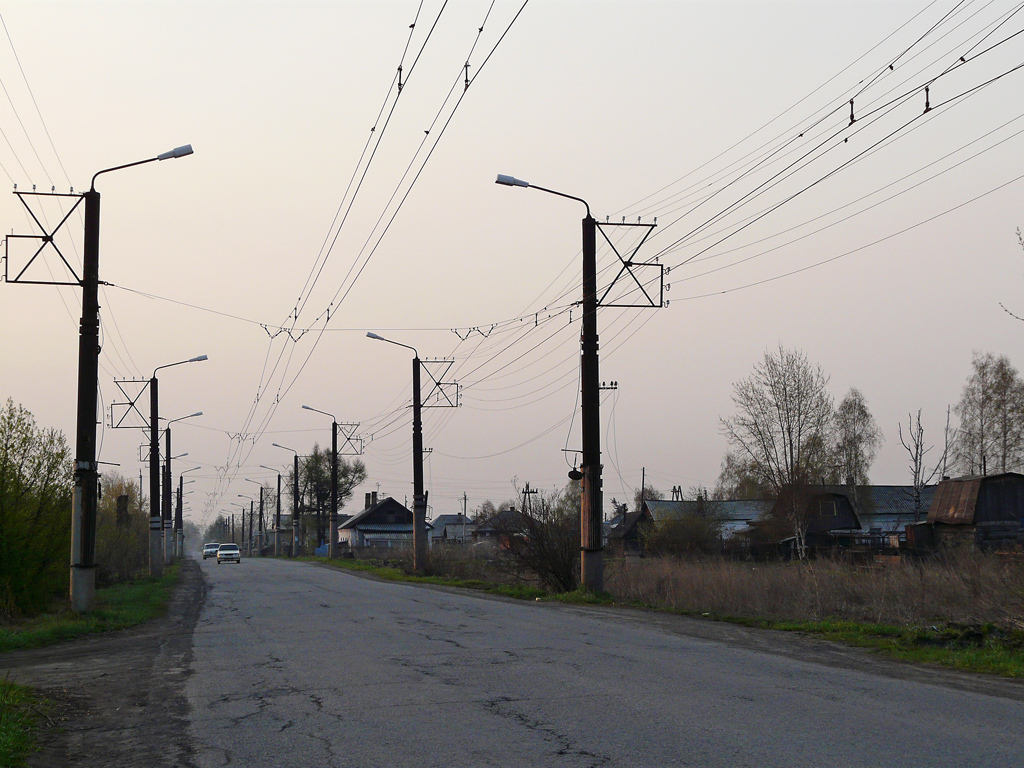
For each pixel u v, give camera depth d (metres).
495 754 6.74
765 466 58.59
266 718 8.41
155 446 45.00
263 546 124.81
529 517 27.67
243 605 24.20
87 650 14.91
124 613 20.81
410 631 15.97
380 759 6.70
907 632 14.11
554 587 27.03
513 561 30.03
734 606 19.91
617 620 18.03
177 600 27.05
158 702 9.57
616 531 75.50
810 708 8.39
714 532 56.41
